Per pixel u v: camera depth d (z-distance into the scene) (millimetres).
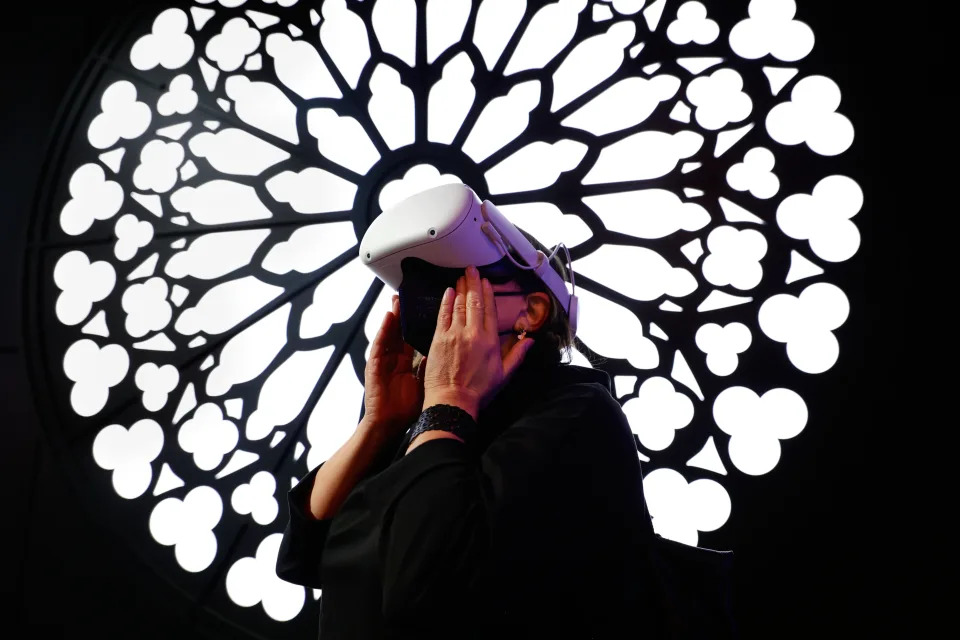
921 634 3080
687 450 3506
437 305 1151
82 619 3861
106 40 4949
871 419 3373
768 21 4102
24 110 4863
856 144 3746
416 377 1268
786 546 3311
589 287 3867
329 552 987
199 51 4824
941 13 3799
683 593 1063
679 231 3883
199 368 4262
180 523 3986
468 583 875
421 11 4664
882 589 3174
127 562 3936
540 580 931
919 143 3654
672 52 4199
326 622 996
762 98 3975
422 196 1166
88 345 4379
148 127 4738
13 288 4543
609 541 986
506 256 1174
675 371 3652
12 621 3887
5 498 4113
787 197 3793
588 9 4418
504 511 902
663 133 4086
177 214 4543
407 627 876
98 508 4059
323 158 4492
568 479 964
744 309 3670
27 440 4242
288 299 4297
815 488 3350
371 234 1198
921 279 3479
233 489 3996
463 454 958
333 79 4656
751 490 3404
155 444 4156
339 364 4113
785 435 3453
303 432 4031
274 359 4180
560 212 4055
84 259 4562
